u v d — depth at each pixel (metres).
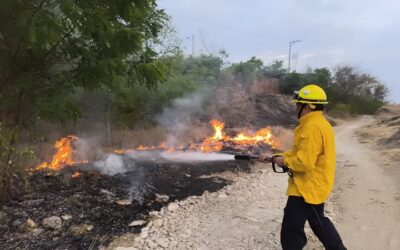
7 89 5.61
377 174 8.48
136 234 4.88
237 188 7.25
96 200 5.94
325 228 3.56
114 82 6.48
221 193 6.86
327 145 3.46
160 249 4.47
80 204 5.69
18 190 5.99
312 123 3.46
